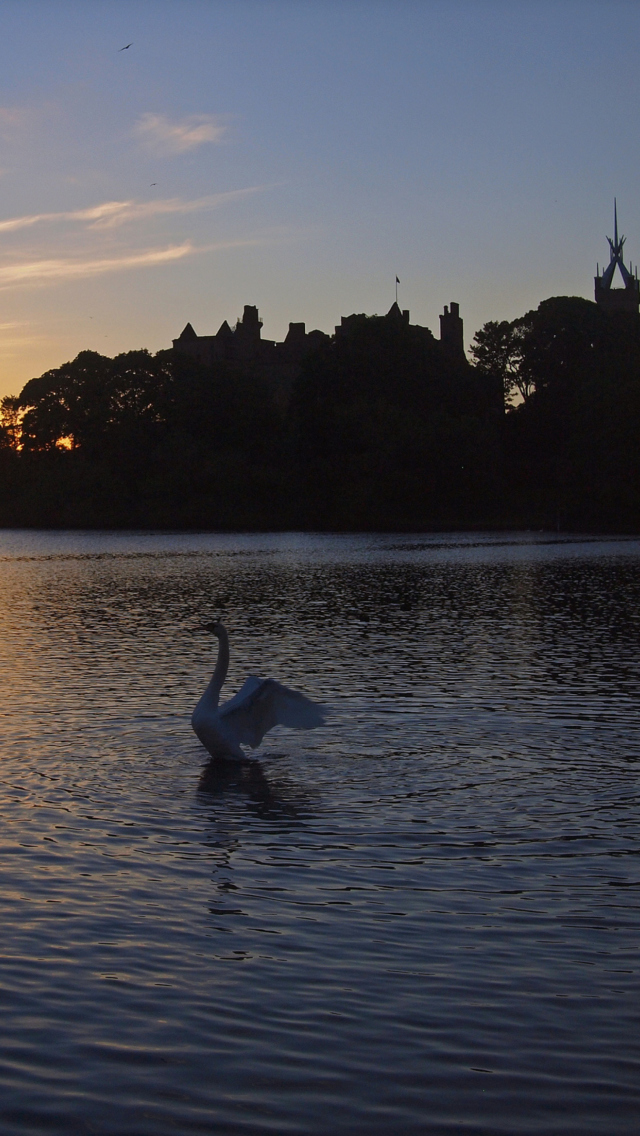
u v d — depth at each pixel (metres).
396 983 7.14
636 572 48.62
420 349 126.94
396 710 16.14
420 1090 5.97
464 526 114.88
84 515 128.75
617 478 108.69
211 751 13.04
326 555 65.81
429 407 121.94
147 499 127.31
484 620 29.06
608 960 7.50
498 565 54.53
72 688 18.14
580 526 111.12
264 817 10.83
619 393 110.81
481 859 9.56
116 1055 6.28
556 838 10.16
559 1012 6.78
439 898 8.64
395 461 114.31
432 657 21.78
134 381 135.75
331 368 123.19
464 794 11.65
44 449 144.38
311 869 9.30
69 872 9.19
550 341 132.38
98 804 11.27
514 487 125.44
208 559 62.59
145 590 40.34
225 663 13.47
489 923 8.13
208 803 11.32
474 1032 6.54
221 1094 5.93
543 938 7.86
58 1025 6.59
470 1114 5.77
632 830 10.39
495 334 136.62
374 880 9.05
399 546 77.56
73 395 139.88
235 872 9.22
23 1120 5.69
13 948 7.63
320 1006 6.84
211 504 122.31
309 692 17.61
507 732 14.66
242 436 128.25
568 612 31.03
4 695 17.47
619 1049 6.36
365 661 21.22
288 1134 5.61
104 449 133.88
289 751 13.62
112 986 7.08
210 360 184.00
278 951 7.62
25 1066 6.16
